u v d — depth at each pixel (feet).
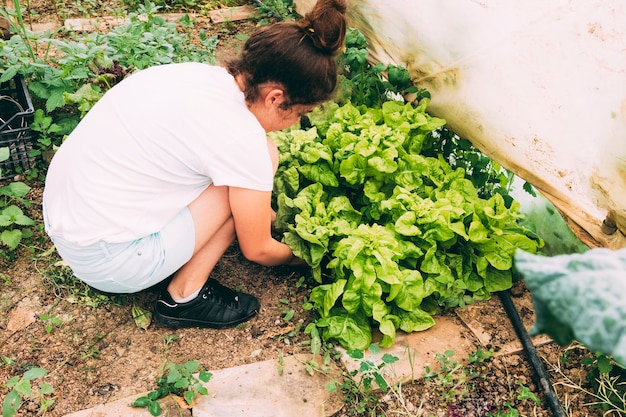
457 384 7.49
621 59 6.89
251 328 8.04
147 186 6.48
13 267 8.53
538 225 9.48
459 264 8.37
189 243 6.98
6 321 7.84
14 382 6.64
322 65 6.11
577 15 7.23
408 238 8.15
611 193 7.50
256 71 6.12
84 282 7.74
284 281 8.71
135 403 6.84
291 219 8.60
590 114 7.45
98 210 6.44
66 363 7.41
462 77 9.15
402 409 7.22
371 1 10.52
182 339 7.82
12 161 9.55
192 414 6.88
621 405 7.32
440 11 9.10
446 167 9.03
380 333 8.02
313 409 7.07
